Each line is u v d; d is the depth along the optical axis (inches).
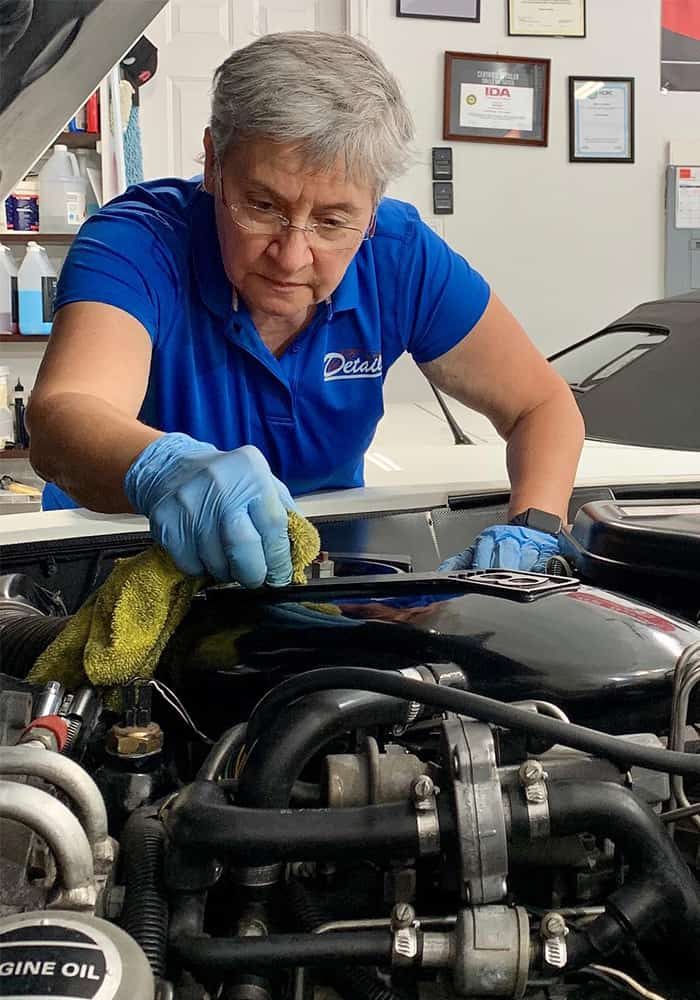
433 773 18.3
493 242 136.7
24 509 107.3
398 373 132.6
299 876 20.4
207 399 45.0
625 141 135.9
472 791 16.9
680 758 17.2
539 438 47.1
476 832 16.6
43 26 18.9
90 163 128.6
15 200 123.7
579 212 137.6
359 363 47.0
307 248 37.1
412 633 22.7
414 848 16.9
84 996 13.1
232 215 36.9
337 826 16.8
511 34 131.0
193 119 132.8
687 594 27.2
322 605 25.5
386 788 18.1
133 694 22.3
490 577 25.6
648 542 26.9
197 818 16.9
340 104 33.4
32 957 13.6
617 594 25.1
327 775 18.4
